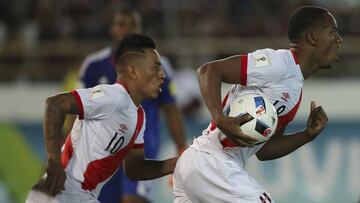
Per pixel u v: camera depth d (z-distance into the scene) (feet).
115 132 55.88
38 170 126.31
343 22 146.30
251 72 56.39
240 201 57.26
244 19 148.66
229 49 137.90
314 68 58.70
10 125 128.98
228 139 58.34
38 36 141.69
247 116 55.77
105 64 82.89
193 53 136.67
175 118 83.56
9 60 139.13
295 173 125.29
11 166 126.31
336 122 130.82
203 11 148.77
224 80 57.21
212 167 58.39
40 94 131.54
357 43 141.08
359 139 129.90
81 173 56.29
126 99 56.13
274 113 56.85
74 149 56.59
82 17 144.56
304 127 129.59
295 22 58.29
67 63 138.62
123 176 80.02
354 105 131.95
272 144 63.21
